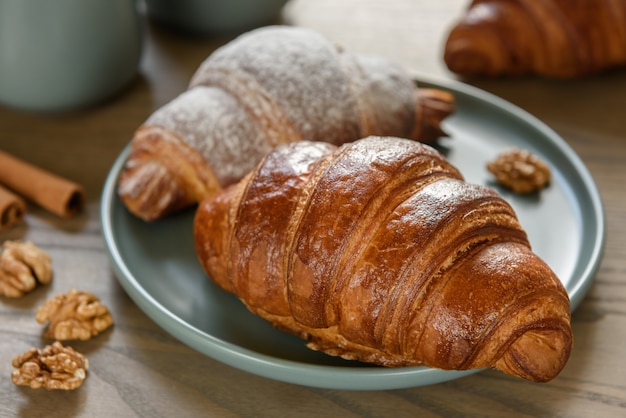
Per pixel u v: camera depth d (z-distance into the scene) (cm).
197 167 59
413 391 53
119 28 68
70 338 55
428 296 48
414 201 49
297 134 59
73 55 66
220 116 59
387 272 48
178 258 58
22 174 63
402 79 63
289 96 59
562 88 72
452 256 48
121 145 67
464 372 51
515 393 52
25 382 53
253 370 51
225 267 53
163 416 52
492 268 48
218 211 54
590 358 54
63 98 68
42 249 60
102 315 56
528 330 47
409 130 62
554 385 53
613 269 58
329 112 59
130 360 54
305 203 50
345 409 52
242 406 52
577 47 71
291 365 51
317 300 50
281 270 50
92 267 59
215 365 54
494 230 49
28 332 56
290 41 61
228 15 74
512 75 73
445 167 52
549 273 48
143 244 59
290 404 52
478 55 72
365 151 51
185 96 61
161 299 56
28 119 70
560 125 69
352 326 49
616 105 71
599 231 57
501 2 71
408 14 80
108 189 60
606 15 70
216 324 54
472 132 66
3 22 65
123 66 69
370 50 76
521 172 61
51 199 62
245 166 59
